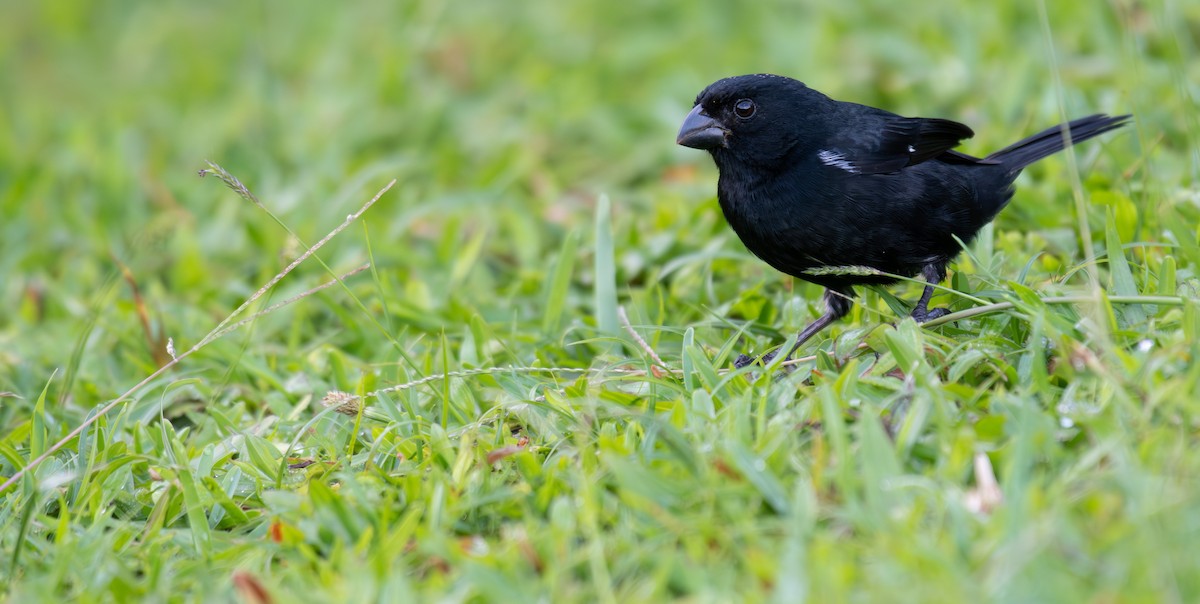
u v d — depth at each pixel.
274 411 9.78
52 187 16.09
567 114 16.28
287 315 11.84
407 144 16.38
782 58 16.41
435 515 7.07
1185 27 14.32
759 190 9.72
